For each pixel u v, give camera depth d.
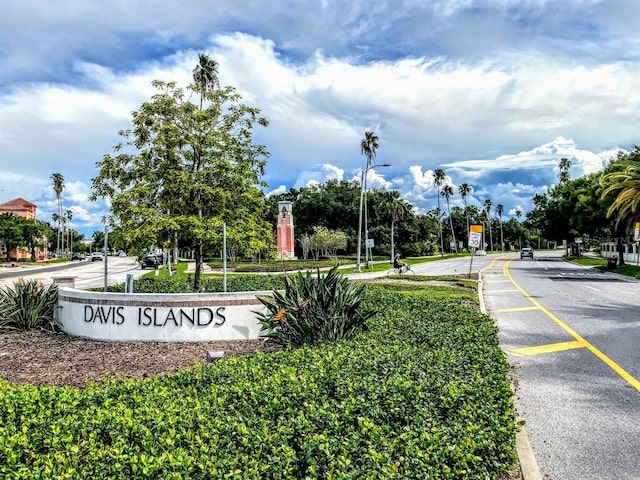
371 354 5.45
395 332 7.03
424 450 3.14
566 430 5.23
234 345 9.02
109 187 12.62
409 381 4.18
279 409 3.79
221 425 3.44
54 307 10.92
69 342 9.45
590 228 44.84
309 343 7.44
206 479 2.77
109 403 4.09
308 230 85.69
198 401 4.01
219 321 9.51
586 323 12.12
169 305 9.48
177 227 11.41
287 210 60.69
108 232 11.81
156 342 9.38
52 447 3.20
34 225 78.38
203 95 13.11
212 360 7.55
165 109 12.46
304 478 2.80
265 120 13.55
